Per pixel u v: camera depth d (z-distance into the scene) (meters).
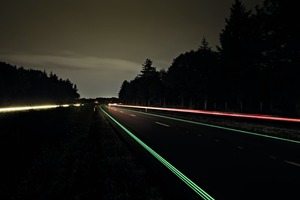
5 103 58.97
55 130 16.98
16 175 7.67
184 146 12.59
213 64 58.06
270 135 16.72
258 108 42.47
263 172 7.89
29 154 9.94
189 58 65.38
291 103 38.56
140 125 24.12
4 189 6.64
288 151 11.21
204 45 64.62
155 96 94.94
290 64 36.69
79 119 30.36
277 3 35.28
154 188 6.39
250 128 20.23
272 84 39.88
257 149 11.76
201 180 7.15
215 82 54.91
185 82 65.44
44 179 7.81
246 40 45.44
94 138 16.30
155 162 9.27
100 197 6.12
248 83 44.81
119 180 7.23
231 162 9.20
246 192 6.20
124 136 16.33
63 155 10.83
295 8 32.59
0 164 7.86
